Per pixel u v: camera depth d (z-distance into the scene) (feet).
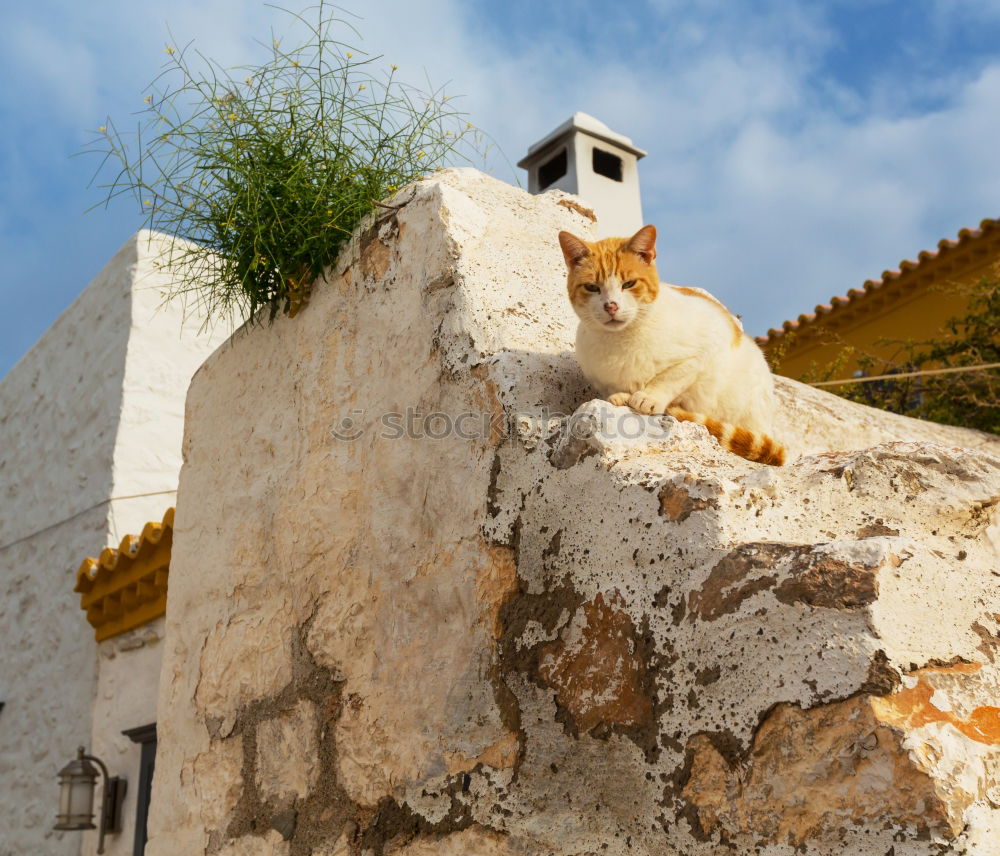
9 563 22.90
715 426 6.82
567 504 5.71
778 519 5.04
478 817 5.56
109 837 16.31
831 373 30.27
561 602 5.55
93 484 20.85
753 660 4.40
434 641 6.33
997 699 4.06
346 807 6.63
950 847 3.58
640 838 4.71
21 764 19.69
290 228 8.70
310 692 7.29
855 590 4.17
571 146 17.87
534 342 6.98
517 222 8.23
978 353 25.30
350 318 8.14
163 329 21.97
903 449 5.46
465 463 6.54
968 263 29.35
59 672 19.47
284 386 8.77
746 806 4.25
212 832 7.90
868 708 3.91
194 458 9.81
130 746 16.56
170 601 9.45
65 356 23.65
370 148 9.05
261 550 8.36
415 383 7.20
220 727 8.18
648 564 5.08
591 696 5.18
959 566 4.50
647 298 7.59
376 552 7.06
